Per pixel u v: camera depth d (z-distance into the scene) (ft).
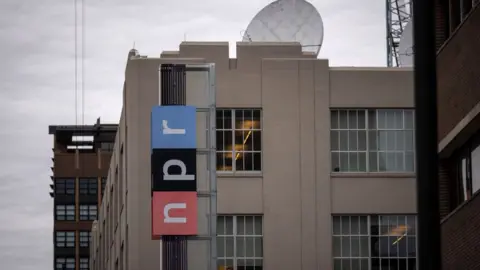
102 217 272.31
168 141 148.36
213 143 151.23
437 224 53.21
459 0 130.21
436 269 52.80
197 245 155.02
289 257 161.07
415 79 54.54
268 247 160.97
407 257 162.20
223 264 161.07
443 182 134.00
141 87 164.04
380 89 164.66
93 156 623.77
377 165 164.14
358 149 164.25
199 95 155.22
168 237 147.95
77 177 621.31
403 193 163.12
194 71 153.79
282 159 163.02
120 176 194.08
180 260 147.74
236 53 165.17
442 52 130.72
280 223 161.79
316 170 163.12
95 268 315.17
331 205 162.81
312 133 163.73
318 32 174.60
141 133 163.22
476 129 122.52
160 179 148.15
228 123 163.94
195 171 148.46
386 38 224.74
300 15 176.04
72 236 620.08
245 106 163.73
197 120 155.94
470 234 118.11
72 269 617.21
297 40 175.01
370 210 162.71
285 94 164.14
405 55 179.63
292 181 162.81
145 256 160.76
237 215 161.99
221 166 162.91
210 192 150.00
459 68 124.06
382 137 164.55
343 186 163.12
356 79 164.96
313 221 162.09
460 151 130.11
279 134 163.53
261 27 176.45
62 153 624.59
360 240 162.30
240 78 164.25
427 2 54.65
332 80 164.96
